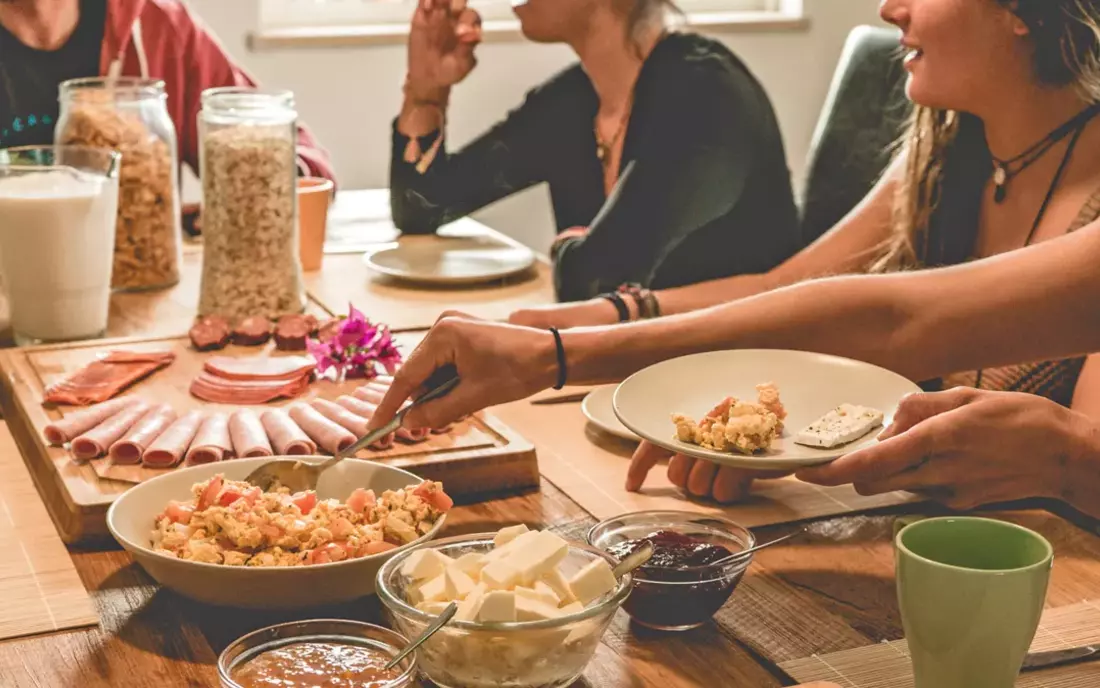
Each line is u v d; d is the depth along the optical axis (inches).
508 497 53.9
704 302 75.9
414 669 34.4
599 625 36.2
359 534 43.1
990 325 51.4
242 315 75.4
